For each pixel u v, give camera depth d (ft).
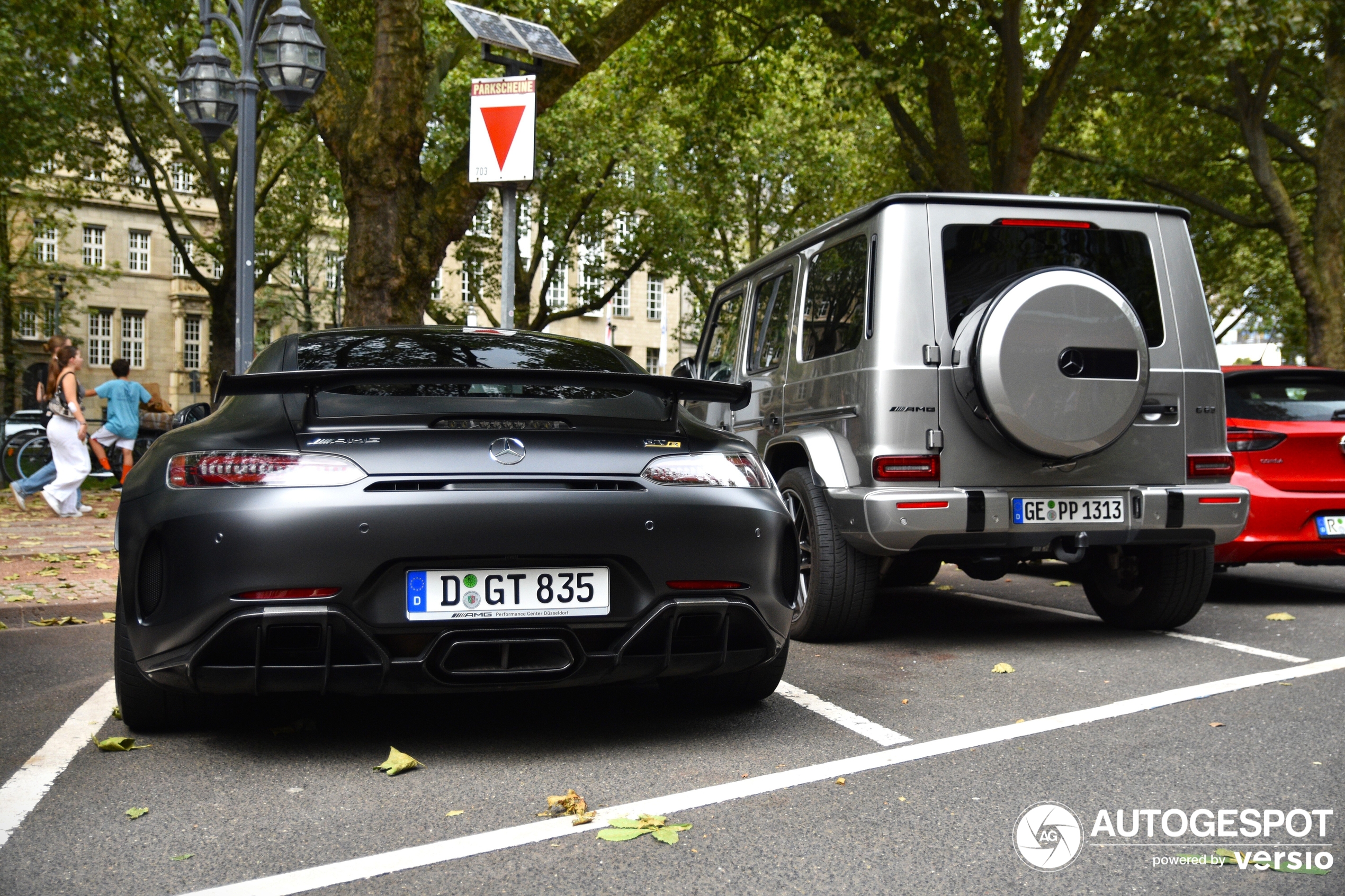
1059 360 16.31
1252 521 22.77
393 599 10.44
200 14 38.29
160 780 10.69
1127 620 19.97
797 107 90.94
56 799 10.09
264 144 84.38
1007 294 16.34
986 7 50.49
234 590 10.17
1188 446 17.87
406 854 8.70
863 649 18.07
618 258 103.45
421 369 10.53
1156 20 50.08
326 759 11.39
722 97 67.77
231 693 10.66
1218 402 18.15
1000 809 9.81
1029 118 52.06
